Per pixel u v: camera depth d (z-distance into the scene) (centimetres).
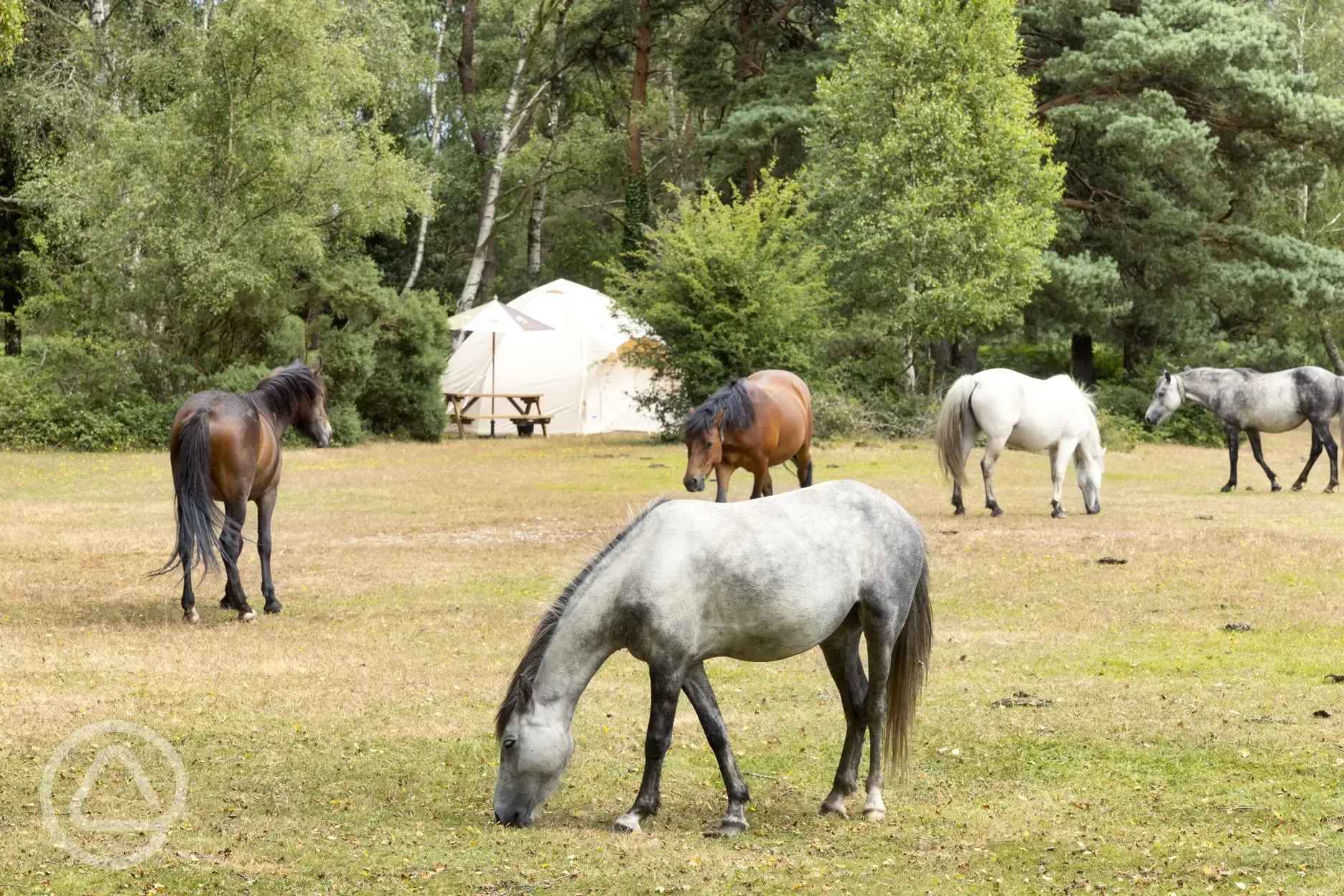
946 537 1631
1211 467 2750
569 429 3953
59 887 536
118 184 3006
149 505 2027
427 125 5456
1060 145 3969
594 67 4806
